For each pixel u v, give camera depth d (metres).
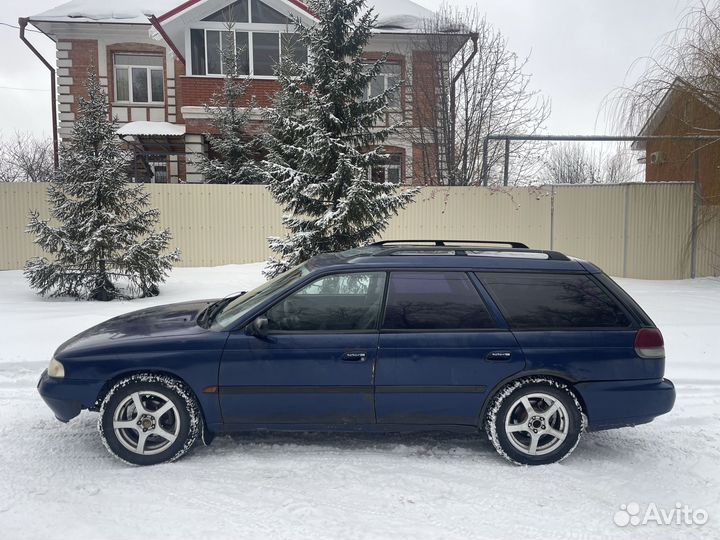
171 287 10.49
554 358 3.85
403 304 3.95
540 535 3.02
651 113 11.80
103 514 3.17
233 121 16.14
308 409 3.85
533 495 3.46
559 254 4.33
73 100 19.73
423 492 3.47
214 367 3.80
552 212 12.95
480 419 3.91
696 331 7.37
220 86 17.47
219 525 3.06
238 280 11.14
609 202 12.54
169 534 2.96
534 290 4.03
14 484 3.53
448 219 12.95
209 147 18.62
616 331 3.95
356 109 8.57
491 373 3.84
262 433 4.45
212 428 3.88
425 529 3.04
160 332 4.00
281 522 3.09
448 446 4.25
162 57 20.16
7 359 6.06
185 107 17.34
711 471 3.85
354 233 8.40
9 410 4.89
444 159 16.66
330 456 4.01
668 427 4.71
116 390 3.79
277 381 3.81
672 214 12.23
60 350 3.99
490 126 16.91
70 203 9.44
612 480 3.69
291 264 8.35
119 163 9.63
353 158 8.27
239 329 3.88
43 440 4.27
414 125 16.61
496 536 3.00
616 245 12.55
